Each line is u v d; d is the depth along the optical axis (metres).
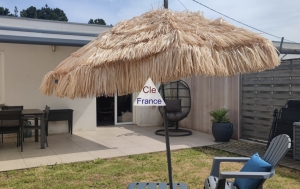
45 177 4.26
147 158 5.31
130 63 1.90
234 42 2.01
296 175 4.33
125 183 4.04
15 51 7.38
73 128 8.16
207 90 7.84
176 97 8.78
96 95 2.00
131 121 9.73
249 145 6.32
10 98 7.37
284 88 5.77
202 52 1.78
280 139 2.81
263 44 2.12
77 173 4.45
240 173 2.47
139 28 2.14
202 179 4.18
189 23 2.16
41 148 6.04
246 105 6.71
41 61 7.68
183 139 7.07
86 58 2.05
